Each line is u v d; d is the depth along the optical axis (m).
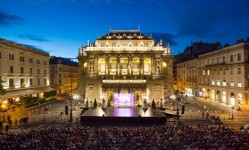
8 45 69.38
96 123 52.84
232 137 34.19
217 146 30.66
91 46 89.62
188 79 123.38
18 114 63.47
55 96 102.12
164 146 30.48
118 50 87.56
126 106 72.25
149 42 92.12
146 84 79.94
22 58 79.12
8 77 70.44
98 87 83.94
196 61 111.94
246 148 29.42
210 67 93.44
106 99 80.56
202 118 57.47
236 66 75.31
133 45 92.25
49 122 53.91
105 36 95.38
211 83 94.94
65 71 126.75
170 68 100.06
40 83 93.69
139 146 30.69
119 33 97.69
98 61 90.12
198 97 103.88
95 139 35.00
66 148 30.20
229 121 54.09
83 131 39.97
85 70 99.38
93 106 71.38
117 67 88.81
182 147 31.28
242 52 71.56
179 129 39.91
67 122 54.06
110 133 38.09
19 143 32.47
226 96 82.12
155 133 37.75
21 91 76.88
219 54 87.56
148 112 58.94
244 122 53.06
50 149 29.50
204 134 36.41
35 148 29.77
